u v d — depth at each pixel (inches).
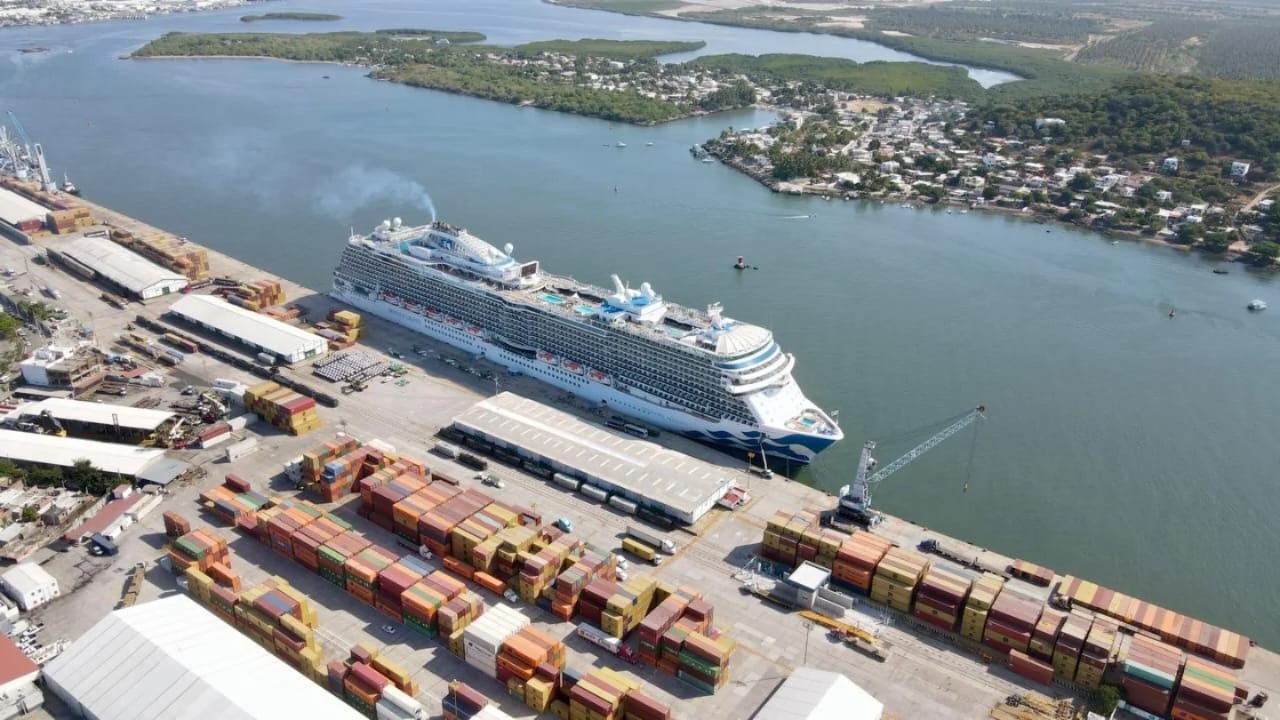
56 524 6013.8
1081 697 4788.4
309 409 7283.5
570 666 4896.7
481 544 5526.6
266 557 5782.5
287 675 4537.4
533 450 6815.9
